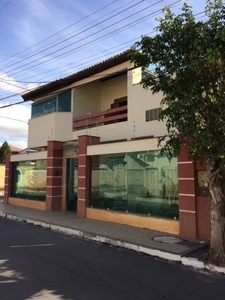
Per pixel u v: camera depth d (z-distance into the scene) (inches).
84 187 483.8
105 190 454.6
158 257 269.1
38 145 766.5
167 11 245.1
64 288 185.8
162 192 371.6
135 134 569.0
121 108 614.5
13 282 194.2
